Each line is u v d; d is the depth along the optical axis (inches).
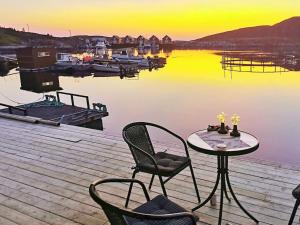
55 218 108.7
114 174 143.1
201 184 127.8
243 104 630.5
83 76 1262.3
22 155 173.3
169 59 2459.4
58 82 1075.9
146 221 71.5
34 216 110.4
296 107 583.2
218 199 115.1
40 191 129.6
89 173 145.6
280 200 112.7
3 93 861.2
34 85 1047.6
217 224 99.6
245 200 113.6
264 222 99.8
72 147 183.0
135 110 597.6
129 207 113.0
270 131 424.2
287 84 911.0
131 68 1244.5
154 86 943.7
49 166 156.0
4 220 108.5
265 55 1934.1
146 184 130.5
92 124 437.1
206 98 717.9
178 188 125.2
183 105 639.8
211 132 109.2
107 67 1269.7
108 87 942.4
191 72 1342.3
